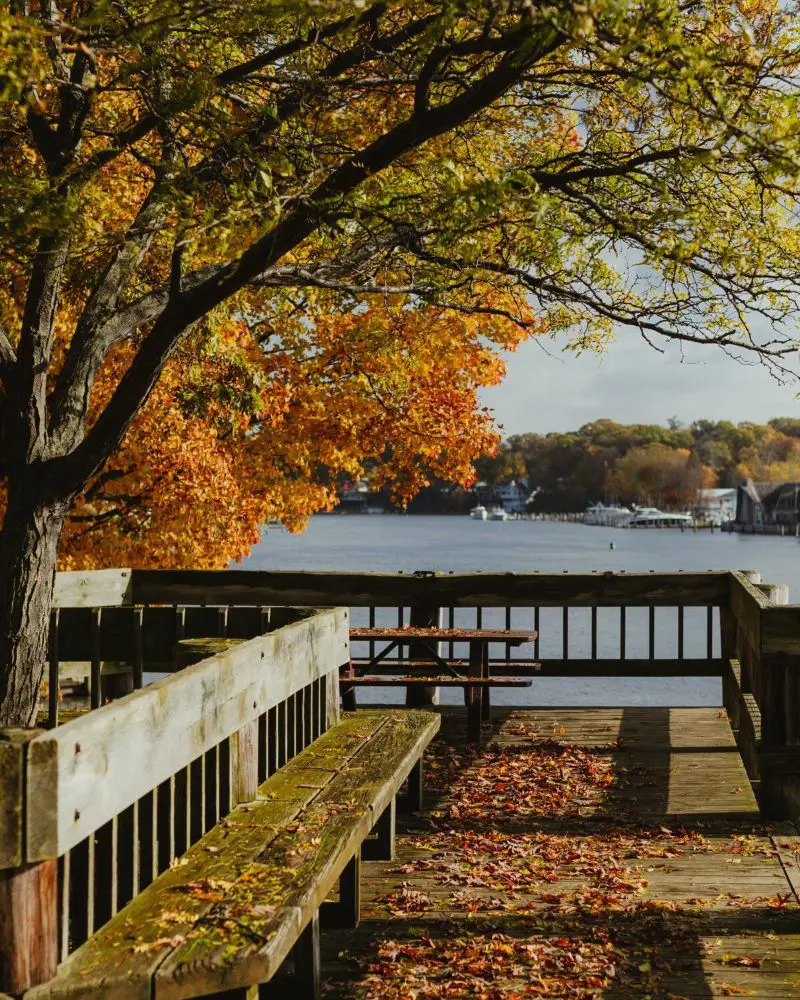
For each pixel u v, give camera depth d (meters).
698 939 4.54
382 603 9.60
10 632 5.77
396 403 13.40
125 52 5.31
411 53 5.46
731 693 9.13
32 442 5.87
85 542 12.16
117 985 2.68
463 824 6.46
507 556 102.06
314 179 5.15
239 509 12.38
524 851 5.89
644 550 122.69
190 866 3.50
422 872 5.52
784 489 193.62
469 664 9.07
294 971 3.92
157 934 2.94
